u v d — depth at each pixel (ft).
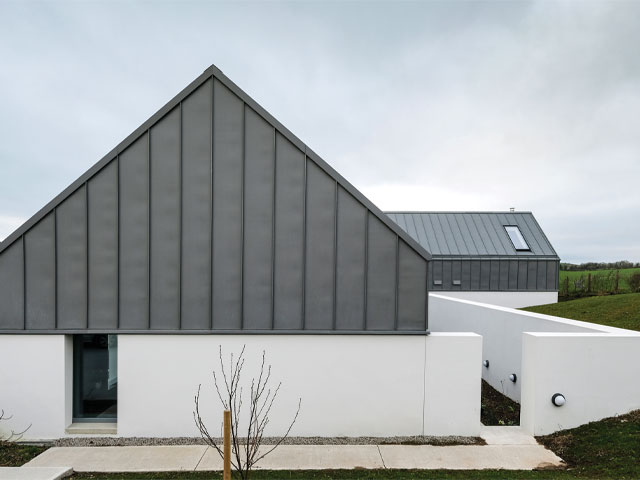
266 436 18.85
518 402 24.47
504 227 70.54
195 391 18.93
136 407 18.78
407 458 16.29
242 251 19.27
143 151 19.22
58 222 18.92
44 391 18.70
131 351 18.84
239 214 19.30
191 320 19.08
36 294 18.81
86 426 19.06
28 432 18.62
